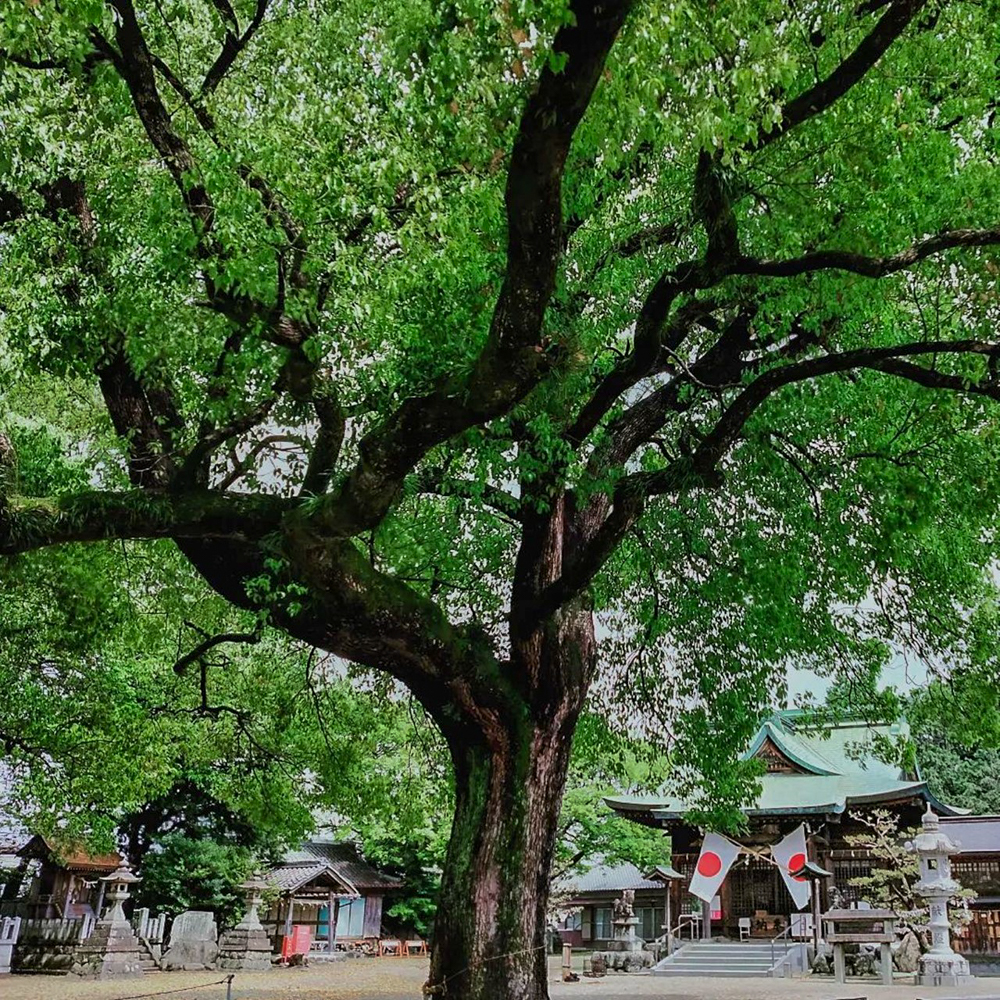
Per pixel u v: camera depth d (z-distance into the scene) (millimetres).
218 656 15836
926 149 8086
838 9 7898
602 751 14797
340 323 7230
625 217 8875
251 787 16812
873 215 7801
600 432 9328
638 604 13938
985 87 8516
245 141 6664
